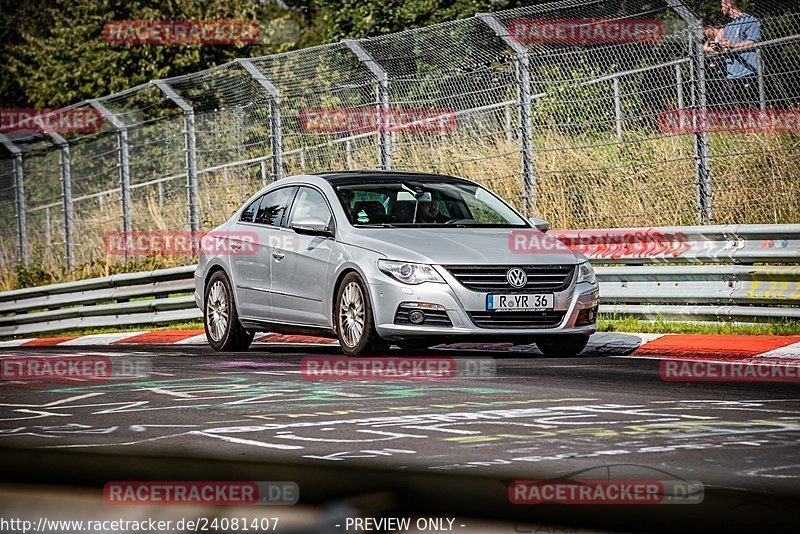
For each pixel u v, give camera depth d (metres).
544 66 54.44
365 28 89.81
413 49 57.88
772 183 49.53
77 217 86.06
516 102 54.28
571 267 38.78
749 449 20.47
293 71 63.31
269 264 43.31
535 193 54.12
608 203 53.41
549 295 37.91
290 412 26.61
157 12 111.00
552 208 54.84
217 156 71.25
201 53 111.06
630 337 42.41
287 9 127.00
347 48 60.53
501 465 19.11
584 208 54.09
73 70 112.25
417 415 25.56
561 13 53.50
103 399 30.11
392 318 37.44
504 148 55.62
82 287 69.62
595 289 39.25
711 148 51.19
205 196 72.44
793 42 47.16
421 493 13.67
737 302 44.28
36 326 72.12
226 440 22.61
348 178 43.22
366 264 38.25
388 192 42.25
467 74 56.38
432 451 20.77
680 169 51.53
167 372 36.78
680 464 19.03
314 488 13.84
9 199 91.19
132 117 90.88
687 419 24.23
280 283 42.62
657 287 46.81
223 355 43.56
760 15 49.00
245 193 68.56
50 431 24.44
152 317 64.75
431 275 37.28
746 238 44.59
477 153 56.44
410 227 40.62
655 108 51.66
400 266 37.53
